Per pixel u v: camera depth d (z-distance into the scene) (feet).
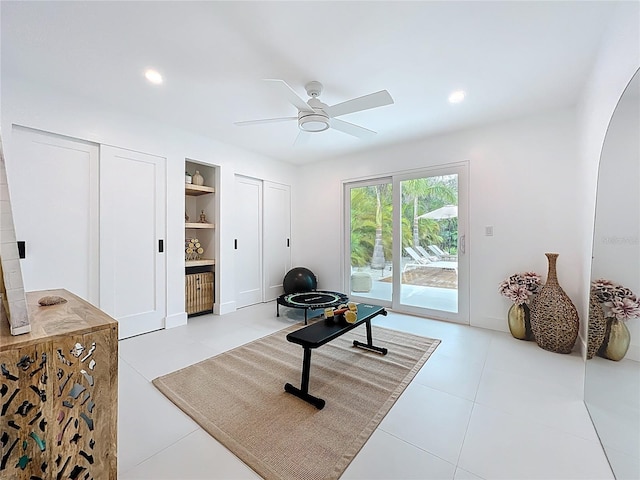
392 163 13.37
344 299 12.25
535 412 5.74
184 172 11.48
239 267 14.07
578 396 6.29
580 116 8.65
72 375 2.91
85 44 6.24
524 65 7.03
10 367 2.56
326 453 4.68
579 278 8.93
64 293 4.83
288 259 16.66
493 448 4.78
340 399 6.18
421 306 12.59
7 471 2.61
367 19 5.52
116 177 9.56
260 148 13.88
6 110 7.47
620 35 5.23
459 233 11.55
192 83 7.88
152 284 10.56
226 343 9.42
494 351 8.73
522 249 10.19
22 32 5.82
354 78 7.59
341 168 15.20
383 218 13.94
